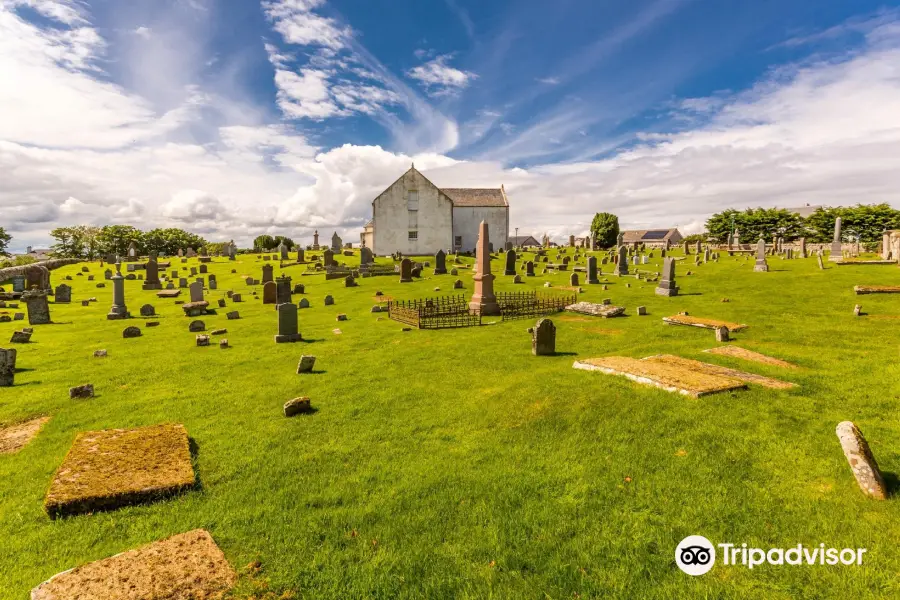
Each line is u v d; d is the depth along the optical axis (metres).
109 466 6.98
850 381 9.50
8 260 56.47
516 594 4.45
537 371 11.59
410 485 6.54
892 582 4.27
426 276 39.12
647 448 7.12
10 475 7.32
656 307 22.48
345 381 12.10
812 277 28.28
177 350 16.67
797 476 6.08
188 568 4.76
